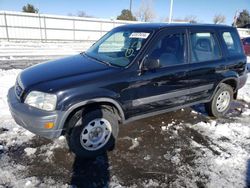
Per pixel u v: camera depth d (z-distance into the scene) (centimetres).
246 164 315
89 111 298
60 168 288
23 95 290
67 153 318
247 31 3475
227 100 473
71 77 292
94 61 354
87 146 306
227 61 436
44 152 317
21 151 316
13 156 304
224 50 436
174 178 281
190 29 385
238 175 291
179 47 369
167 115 464
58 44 1956
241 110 520
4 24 2147
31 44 1817
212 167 306
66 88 273
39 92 275
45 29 2367
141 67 325
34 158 303
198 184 273
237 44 470
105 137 320
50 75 302
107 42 410
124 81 309
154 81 337
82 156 308
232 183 276
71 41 2447
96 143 313
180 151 339
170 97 369
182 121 442
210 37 416
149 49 333
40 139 347
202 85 408
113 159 313
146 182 272
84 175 278
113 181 271
